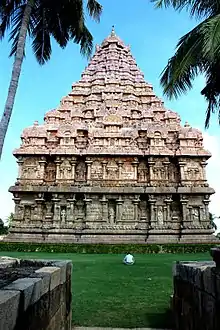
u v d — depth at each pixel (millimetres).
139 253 29781
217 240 33094
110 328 7512
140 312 8781
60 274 6074
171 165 37219
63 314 6359
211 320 4672
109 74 46875
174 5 10992
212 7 10625
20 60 12609
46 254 27781
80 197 35531
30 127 38625
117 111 41719
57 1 15016
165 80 11242
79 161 37250
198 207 35062
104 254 28875
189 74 11141
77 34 16719
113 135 37562
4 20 15531
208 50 8586
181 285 7004
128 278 14688
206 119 12859
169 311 8875
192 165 36531
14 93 12102
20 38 12945
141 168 37188
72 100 44906
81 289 12070
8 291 3467
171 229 34000
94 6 16406
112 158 36719
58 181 35875
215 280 4496
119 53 50812
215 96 12312
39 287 4316
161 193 34938
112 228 33844
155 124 39750
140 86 46906
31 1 13836
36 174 36094
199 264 6793
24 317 3607
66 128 37812
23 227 34031
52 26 16188
